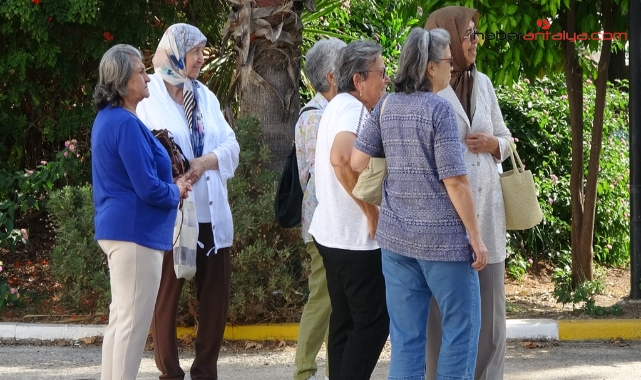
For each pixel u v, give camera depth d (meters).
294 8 6.79
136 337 4.07
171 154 4.51
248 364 5.74
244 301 6.16
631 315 6.72
